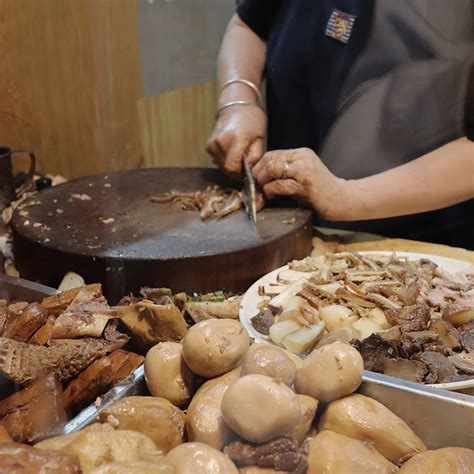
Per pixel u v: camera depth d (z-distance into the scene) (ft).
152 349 2.36
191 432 2.10
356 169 4.74
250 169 4.47
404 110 4.45
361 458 2.06
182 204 4.34
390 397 2.38
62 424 2.23
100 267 3.52
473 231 4.76
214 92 6.82
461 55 4.11
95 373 2.52
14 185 4.99
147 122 6.33
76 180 4.81
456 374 2.72
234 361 2.24
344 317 3.14
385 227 4.69
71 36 5.69
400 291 3.37
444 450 2.15
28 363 2.40
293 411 1.98
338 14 4.64
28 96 5.73
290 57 5.07
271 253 3.76
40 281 3.76
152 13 5.98
